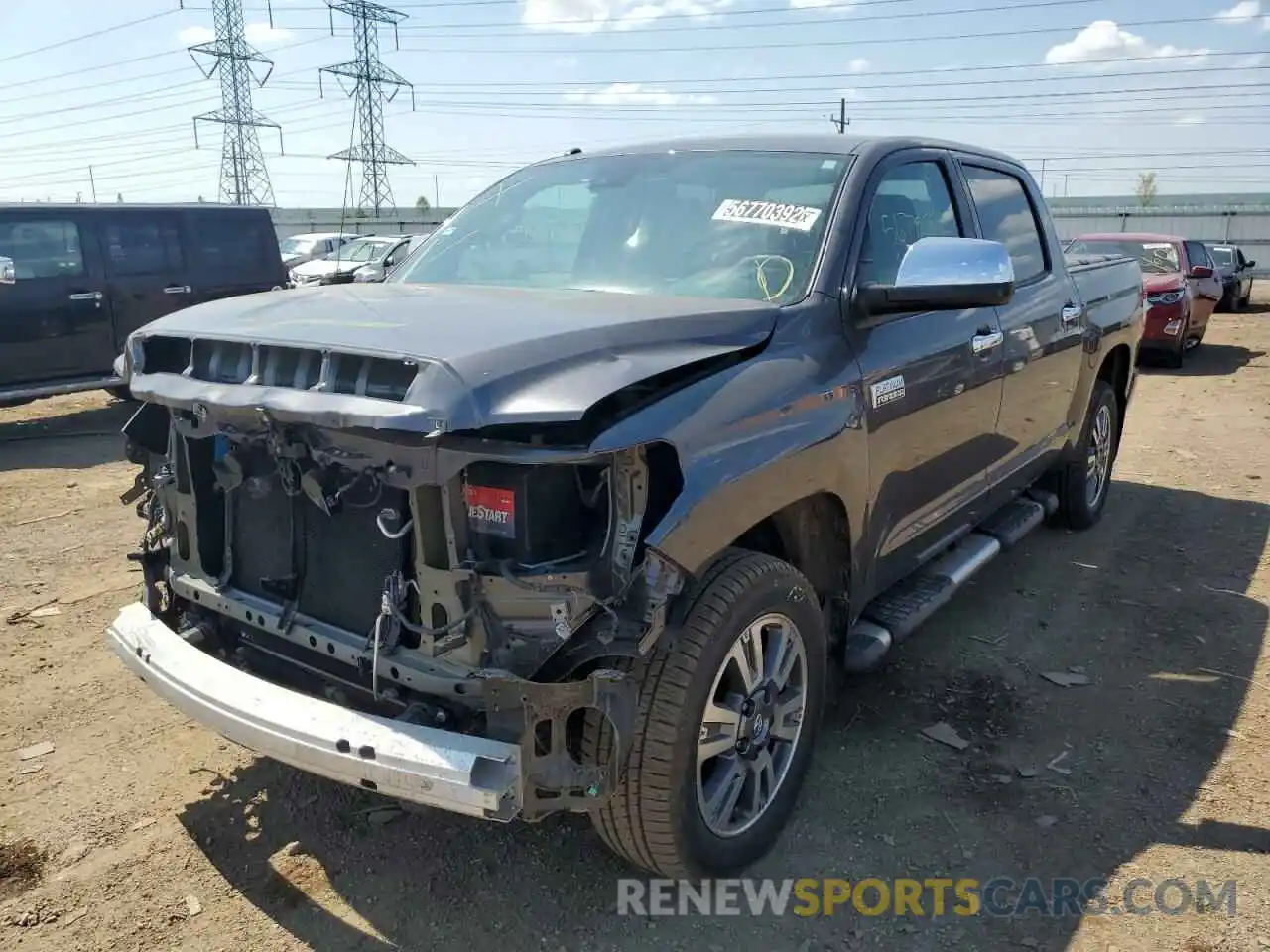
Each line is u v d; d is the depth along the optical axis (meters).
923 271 3.13
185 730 3.81
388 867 3.03
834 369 3.12
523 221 3.92
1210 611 4.99
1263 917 2.80
